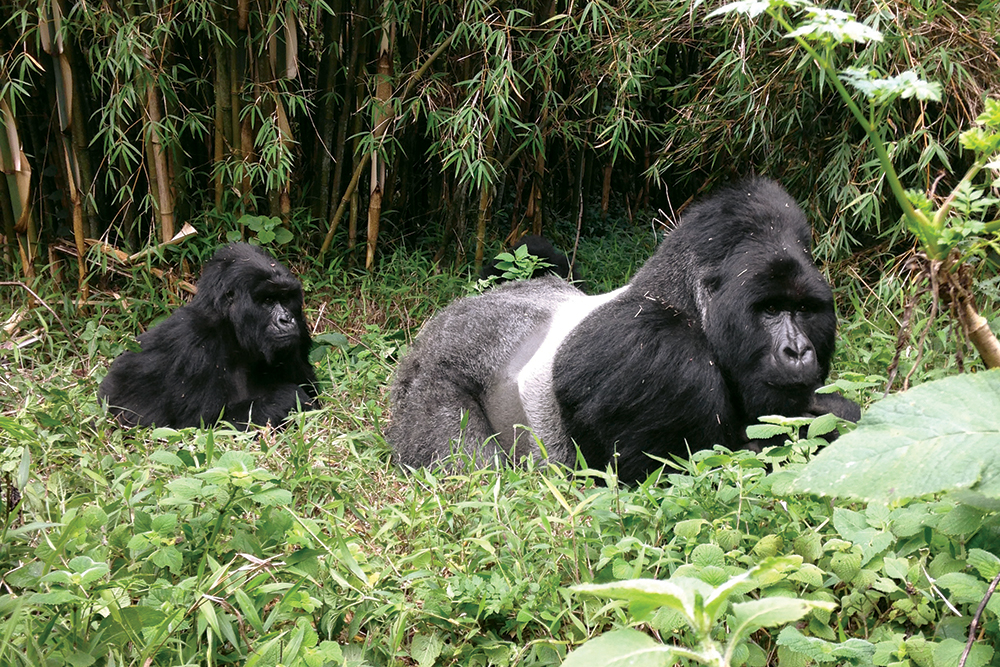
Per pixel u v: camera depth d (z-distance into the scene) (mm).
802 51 5891
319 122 7199
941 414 2295
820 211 6543
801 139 6652
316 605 2756
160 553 2793
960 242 2432
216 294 5488
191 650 2627
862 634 2736
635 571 2725
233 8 6512
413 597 3045
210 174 7086
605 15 6043
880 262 6711
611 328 4180
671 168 8367
